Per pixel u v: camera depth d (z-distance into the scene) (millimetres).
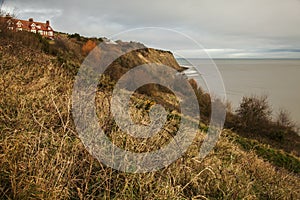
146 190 2801
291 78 126062
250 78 112688
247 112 24203
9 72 4871
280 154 13766
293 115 38781
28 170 2443
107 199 2537
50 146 2826
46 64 7059
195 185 3318
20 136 2713
